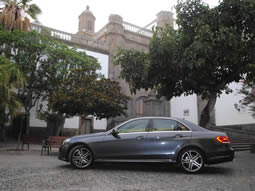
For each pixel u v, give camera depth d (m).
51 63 16.48
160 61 8.87
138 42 24.86
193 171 5.47
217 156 5.43
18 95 15.84
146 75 9.23
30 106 16.67
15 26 16.06
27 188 4.02
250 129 16.86
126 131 5.99
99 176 5.06
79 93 10.58
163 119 6.02
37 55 16.48
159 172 5.65
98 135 6.06
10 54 15.70
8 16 15.72
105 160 5.78
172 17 25.80
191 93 10.80
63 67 16.42
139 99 23.12
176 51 8.91
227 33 7.60
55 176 5.01
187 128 5.79
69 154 5.96
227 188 4.17
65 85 11.54
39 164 6.71
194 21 8.38
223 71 9.29
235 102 18.14
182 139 5.61
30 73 16.28
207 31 7.61
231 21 8.28
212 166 6.81
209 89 9.80
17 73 12.20
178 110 23.25
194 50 7.73
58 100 10.48
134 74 9.59
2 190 3.88
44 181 4.53
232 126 18.14
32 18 17.45
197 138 5.57
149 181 4.65
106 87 11.84
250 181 4.75
